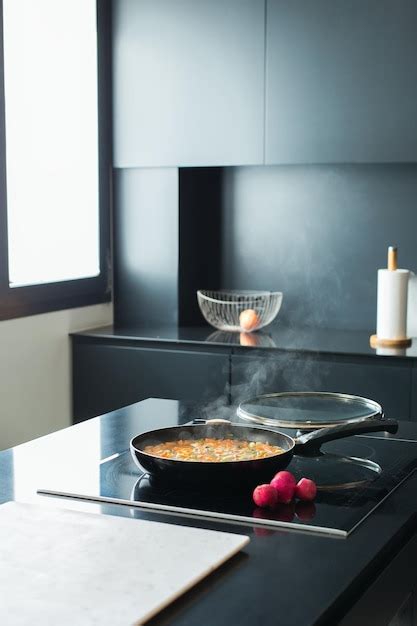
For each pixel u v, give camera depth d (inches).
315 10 143.6
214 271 170.7
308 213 162.7
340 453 78.8
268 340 148.0
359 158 143.5
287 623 46.4
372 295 159.6
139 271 164.7
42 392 150.7
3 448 142.8
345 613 50.9
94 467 72.7
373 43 140.6
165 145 156.9
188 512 62.3
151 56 156.2
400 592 60.7
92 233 164.7
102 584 49.4
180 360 147.3
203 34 151.6
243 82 149.6
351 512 62.5
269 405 89.7
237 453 69.9
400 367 133.1
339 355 136.9
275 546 56.6
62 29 153.9
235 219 168.2
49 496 65.7
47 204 153.3
